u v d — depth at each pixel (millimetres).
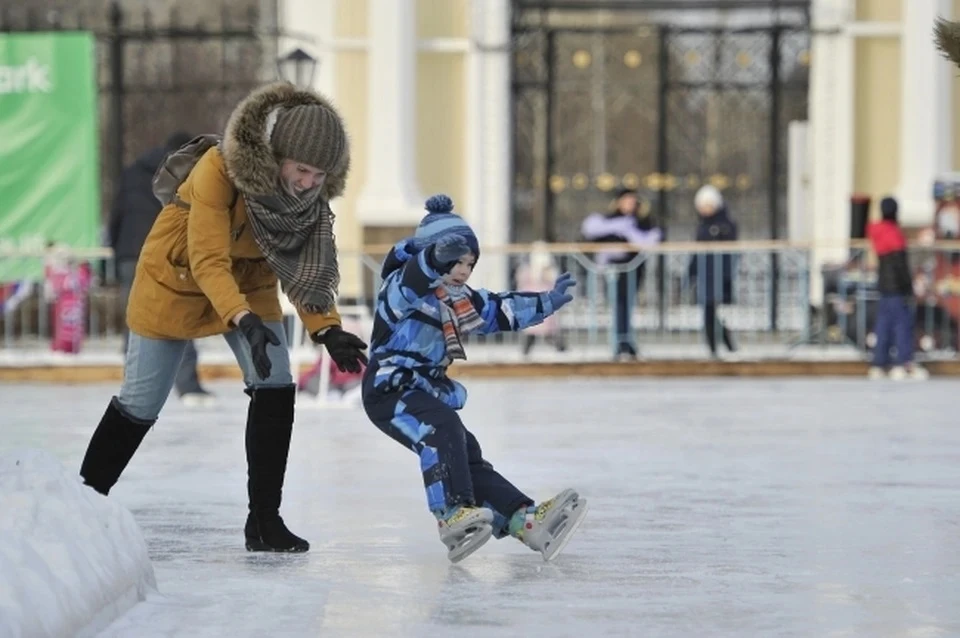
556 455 30891
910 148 64562
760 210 73062
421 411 18859
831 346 59750
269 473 20000
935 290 56469
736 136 84000
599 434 34906
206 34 63906
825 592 17672
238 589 17750
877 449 31844
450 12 64875
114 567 16141
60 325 57000
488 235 64438
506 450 31766
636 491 25906
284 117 18156
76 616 14664
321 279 18734
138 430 19547
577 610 16734
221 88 64938
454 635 15562
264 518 20125
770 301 60562
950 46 19922
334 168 18391
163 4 97375
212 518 23125
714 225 56812
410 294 18938
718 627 15922
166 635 15398
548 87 65188
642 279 56125
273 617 16312
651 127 99875
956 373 54250
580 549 20484
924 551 20281
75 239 61125
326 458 30234
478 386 50031
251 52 75500
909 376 52906
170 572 18766
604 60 87000
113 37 64188
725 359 54562
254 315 18109
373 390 19109
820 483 26766
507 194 64750
